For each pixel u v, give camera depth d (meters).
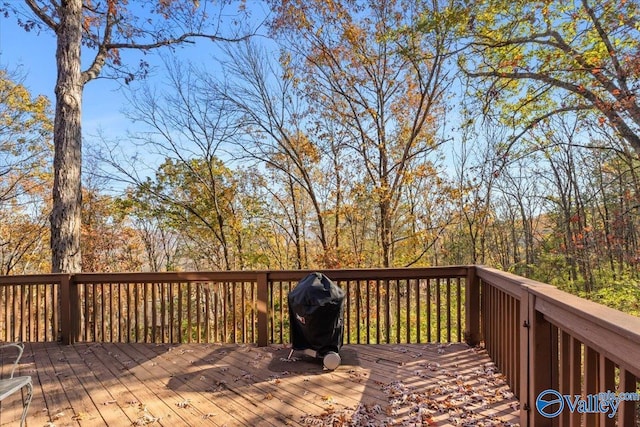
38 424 2.82
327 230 13.63
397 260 12.45
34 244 14.50
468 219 11.83
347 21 11.85
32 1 6.93
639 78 6.26
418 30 8.88
